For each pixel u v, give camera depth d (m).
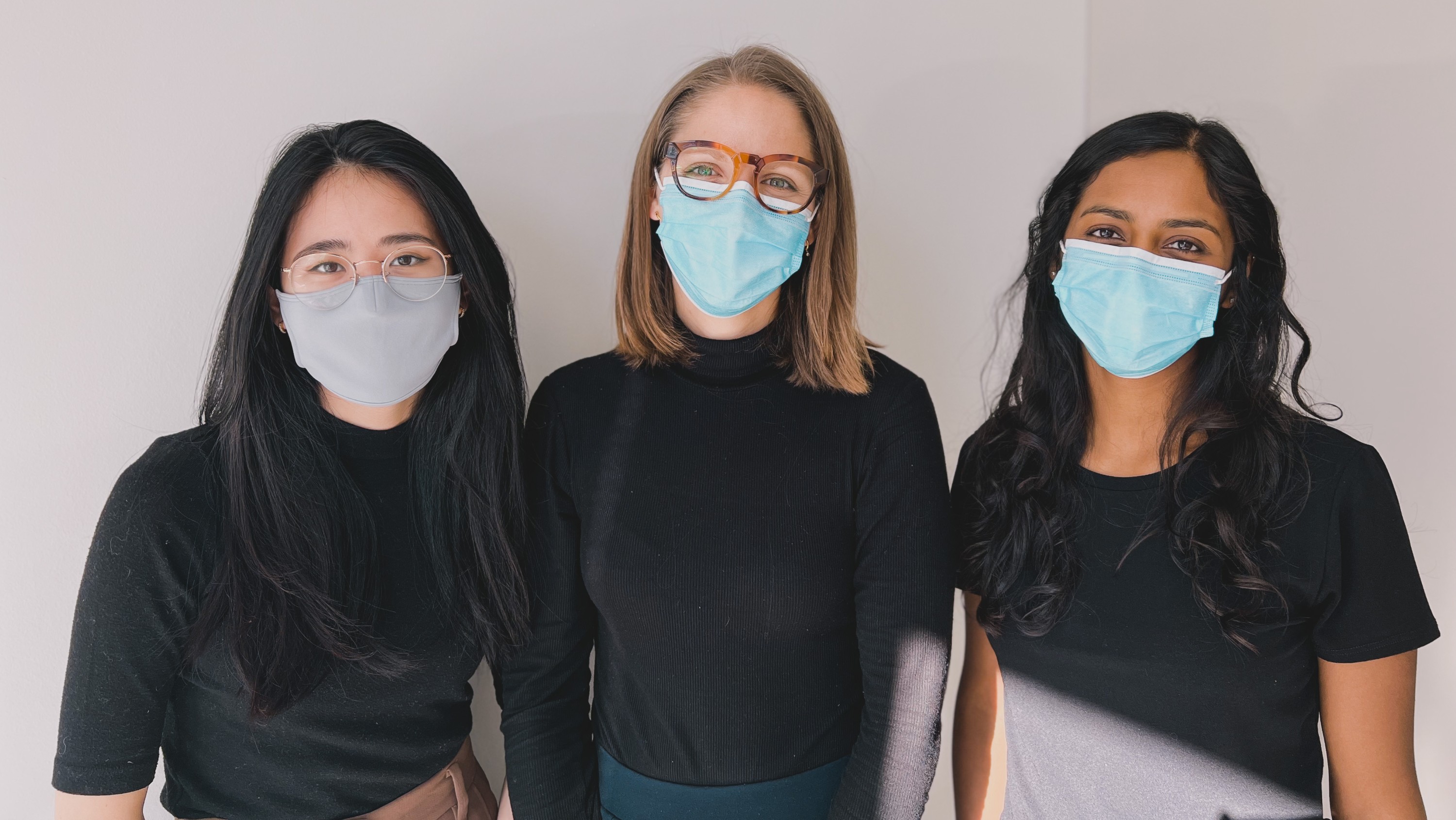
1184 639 1.12
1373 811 1.08
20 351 1.30
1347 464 1.08
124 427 1.37
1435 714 1.38
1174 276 1.12
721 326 1.26
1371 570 1.05
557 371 1.34
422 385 1.18
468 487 1.24
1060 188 1.23
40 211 1.29
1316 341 1.51
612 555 1.20
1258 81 1.56
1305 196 1.50
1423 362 1.33
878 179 1.74
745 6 1.63
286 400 1.17
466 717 1.35
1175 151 1.13
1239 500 1.10
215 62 1.37
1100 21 1.80
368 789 1.23
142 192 1.34
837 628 1.22
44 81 1.28
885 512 1.19
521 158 1.55
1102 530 1.19
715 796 1.21
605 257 1.62
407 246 1.14
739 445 1.22
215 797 1.19
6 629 1.33
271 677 1.11
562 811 1.25
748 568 1.18
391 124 1.47
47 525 1.34
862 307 1.76
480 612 1.24
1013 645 1.24
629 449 1.23
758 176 1.17
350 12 1.43
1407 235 1.33
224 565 1.10
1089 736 1.18
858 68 1.70
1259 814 1.10
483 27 1.51
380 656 1.18
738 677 1.20
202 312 1.40
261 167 1.41
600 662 1.30
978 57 1.76
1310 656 1.10
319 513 1.16
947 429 1.85
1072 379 1.26
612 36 1.57
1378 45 1.36
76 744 1.06
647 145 1.24
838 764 1.24
